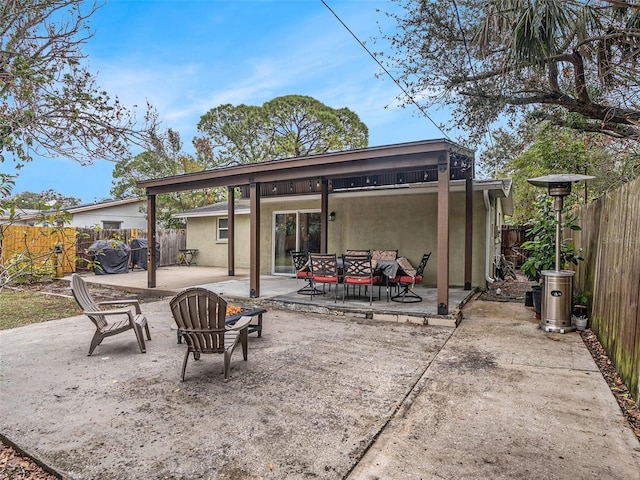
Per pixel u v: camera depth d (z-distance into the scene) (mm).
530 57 4281
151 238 9172
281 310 6781
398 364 3955
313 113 19750
